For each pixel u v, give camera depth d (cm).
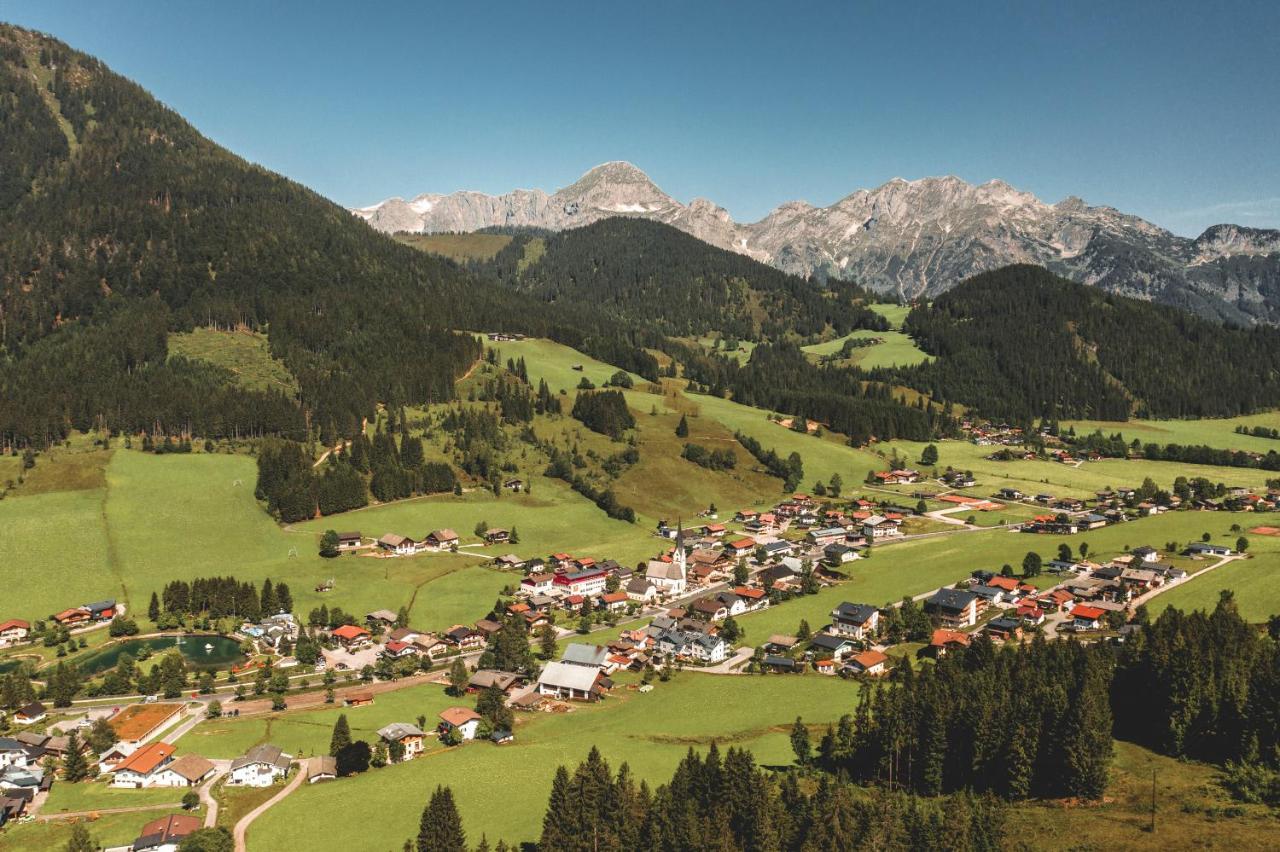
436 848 9225
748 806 9431
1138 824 9075
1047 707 10538
